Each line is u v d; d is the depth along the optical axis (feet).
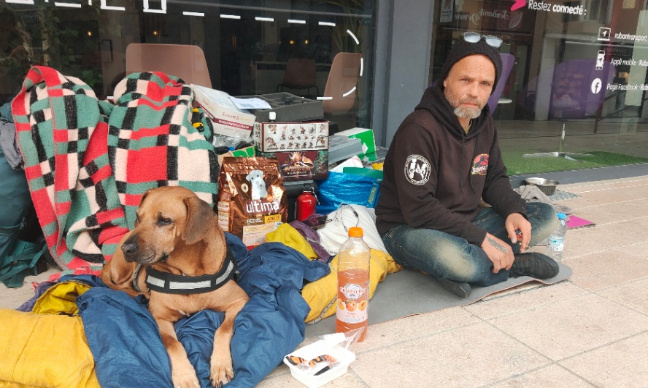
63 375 6.16
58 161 9.64
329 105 15.83
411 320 8.70
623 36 21.09
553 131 21.47
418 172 9.29
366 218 10.75
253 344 6.82
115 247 9.80
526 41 19.08
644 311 9.27
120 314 6.79
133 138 10.20
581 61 20.71
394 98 15.93
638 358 7.82
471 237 9.27
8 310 6.95
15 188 9.62
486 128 10.30
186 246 7.11
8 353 6.28
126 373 6.17
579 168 19.84
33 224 10.50
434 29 16.49
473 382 7.13
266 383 6.92
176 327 7.33
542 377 7.29
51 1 11.98
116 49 12.90
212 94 12.03
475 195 10.34
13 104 9.95
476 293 9.59
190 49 13.61
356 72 15.93
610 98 21.97
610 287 10.22
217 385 6.48
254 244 10.48
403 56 15.69
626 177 20.51
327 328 8.32
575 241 12.77
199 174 10.25
